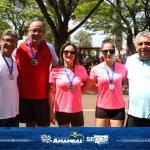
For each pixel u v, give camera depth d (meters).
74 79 4.97
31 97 5.09
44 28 5.09
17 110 4.85
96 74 5.11
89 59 23.27
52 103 5.12
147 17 21.17
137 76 4.60
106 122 5.12
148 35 4.58
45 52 5.13
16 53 5.07
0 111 4.62
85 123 8.61
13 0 15.01
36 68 5.03
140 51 4.60
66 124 5.04
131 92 4.66
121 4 20.84
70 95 4.95
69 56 5.01
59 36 15.97
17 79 5.04
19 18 23.16
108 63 5.06
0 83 4.60
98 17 20.62
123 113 5.09
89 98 13.13
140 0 21.27
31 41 5.04
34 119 5.26
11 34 4.66
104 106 5.05
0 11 21.09
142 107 4.54
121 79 5.00
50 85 5.10
